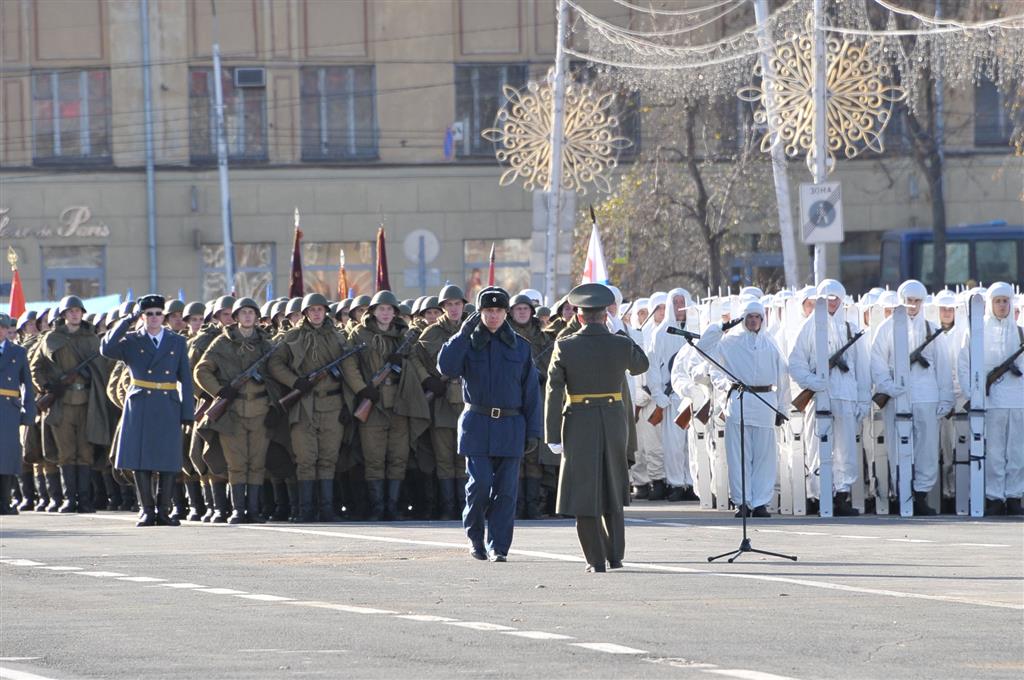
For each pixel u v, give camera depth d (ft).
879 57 326.24
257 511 176.86
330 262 449.89
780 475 179.73
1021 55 314.96
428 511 181.78
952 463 185.16
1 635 91.20
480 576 118.32
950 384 180.14
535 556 133.08
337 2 447.01
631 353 122.42
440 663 80.74
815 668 79.00
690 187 406.62
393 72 447.83
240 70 443.73
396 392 176.24
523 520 173.88
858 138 270.46
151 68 442.91
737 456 174.81
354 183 448.24
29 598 106.83
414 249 319.47
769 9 395.96
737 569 122.01
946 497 185.98
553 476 177.58
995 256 420.36
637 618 96.07
